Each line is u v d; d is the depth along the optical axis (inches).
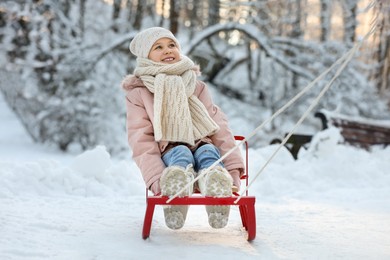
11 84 571.8
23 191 189.8
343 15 612.1
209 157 128.4
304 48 617.3
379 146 339.0
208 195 115.2
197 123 138.6
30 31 564.7
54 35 570.6
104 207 168.9
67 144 563.5
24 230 126.7
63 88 565.0
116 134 566.9
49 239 119.1
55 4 572.1
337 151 277.3
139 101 140.4
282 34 654.5
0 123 678.5
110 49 578.2
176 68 142.3
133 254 107.7
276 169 246.2
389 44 567.2
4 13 559.2
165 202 115.3
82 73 569.0
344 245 122.5
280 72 666.8
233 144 137.6
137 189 206.8
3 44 559.2
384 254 114.1
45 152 541.3
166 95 136.9
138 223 142.6
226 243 121.5
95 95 572.4
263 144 633.0
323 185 235.6
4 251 106.3
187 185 110.3
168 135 134.3
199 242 121.6
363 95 572.7
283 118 648.4
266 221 153.2
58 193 195.5
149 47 144.8
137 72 145.5
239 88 769.6
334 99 567.5
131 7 728.3
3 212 148.2
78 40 579.2
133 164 239.6
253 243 122.3
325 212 171.3
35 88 565.3
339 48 590.6
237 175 132.8
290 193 217.6
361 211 174.6
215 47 780.6
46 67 567.2
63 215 150.3
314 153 272.2
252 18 605.3
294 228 142.4
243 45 785.6
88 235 125.2
